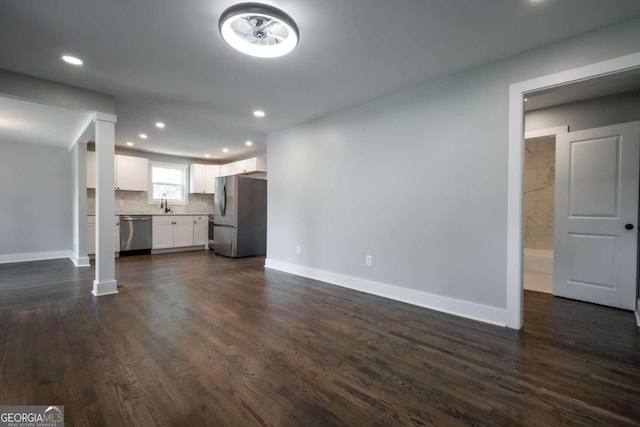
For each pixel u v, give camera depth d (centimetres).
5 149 524
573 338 228
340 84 299
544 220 504
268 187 495
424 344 217
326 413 144
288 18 191
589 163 316
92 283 380
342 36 216
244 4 181
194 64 258
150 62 255
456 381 171
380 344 217
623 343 219
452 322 259
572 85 221
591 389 164
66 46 230
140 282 389
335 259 387
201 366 184
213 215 707
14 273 438
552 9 185
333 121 389
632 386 166
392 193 325
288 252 457
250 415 142
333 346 213
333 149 389
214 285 377
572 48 216
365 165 352
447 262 282
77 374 173
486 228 258
